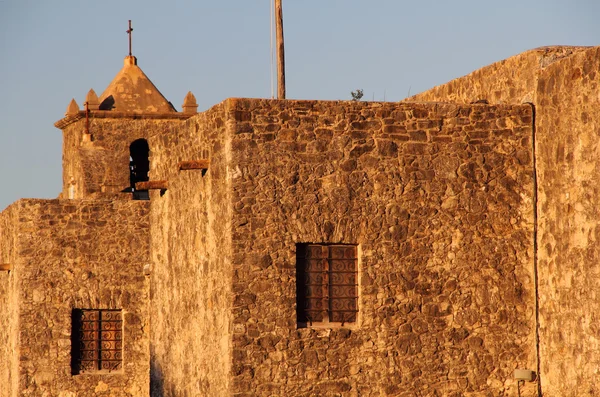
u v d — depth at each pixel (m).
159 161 112.69
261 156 95.12
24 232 123.19
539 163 98.19
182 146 106.31
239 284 94.19
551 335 96.19
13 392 125.56
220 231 96.88
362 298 96.00
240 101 95.19
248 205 94.75
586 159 91.81
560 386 94.94
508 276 98.06
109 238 124.75
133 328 124.75
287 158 95.44
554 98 96.06
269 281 94.56
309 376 94.62
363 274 96.06
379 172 96.81
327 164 96.00
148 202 125.62
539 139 98.25
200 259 101.62
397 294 96.44
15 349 124.62
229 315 94.25
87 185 142.62
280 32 123.00
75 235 124.19
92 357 124.94
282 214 95.06
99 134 149.88
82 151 145.25
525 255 98.38
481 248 97.94
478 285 97.75
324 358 94.94
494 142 98.62
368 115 96.94
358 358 95.50
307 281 95.94
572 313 93.56
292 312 94.62
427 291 97.00
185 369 105.25
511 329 97.81
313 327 95.44
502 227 98.25
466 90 110.12
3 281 135.00
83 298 123.94
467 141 98.31
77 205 124.44
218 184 97.44
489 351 97.44
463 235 97.75
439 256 97.31
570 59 93.75
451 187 97.88
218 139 97.62
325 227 95.56
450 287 97.31
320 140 96.06
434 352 96.69
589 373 91.38
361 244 96.12
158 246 113.88
